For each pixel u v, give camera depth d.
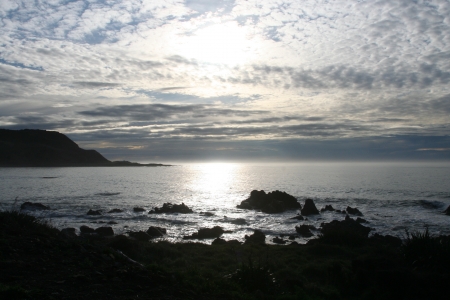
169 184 98.94
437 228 31.20
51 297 6.14
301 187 84.62
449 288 8.18
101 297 6.54
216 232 28.23
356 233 19.34
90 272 7.90
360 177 129.62
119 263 9.18
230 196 66.69
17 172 150.25
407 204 50.53
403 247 10.95
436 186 84.31
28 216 13.64
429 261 9.93
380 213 41.91
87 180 109.88
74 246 10.05
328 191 73.06
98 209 44.41
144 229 30.62
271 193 50.22
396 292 8.55
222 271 12.03
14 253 8.62
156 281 7.95
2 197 58.06
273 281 9.55
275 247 18.92
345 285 9.91
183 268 12.23
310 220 36.78
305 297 8.62
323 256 15.83
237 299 7.93
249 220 36.78
